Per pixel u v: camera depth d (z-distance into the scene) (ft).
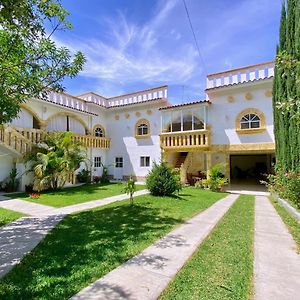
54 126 58.49
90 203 33.24
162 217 23.71
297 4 26.50
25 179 44.86
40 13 15.17
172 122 60.39
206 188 51.42
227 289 9.93
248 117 51.06
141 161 67.26
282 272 11.60
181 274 11.28
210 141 54.39
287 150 33.40
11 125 47.78
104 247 14.98
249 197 40.96
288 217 24.08
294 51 28.58
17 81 17.38
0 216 24.90
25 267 12.07
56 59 19.60
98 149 70.18
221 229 19.48
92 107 69.56
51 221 22.62
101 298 9.13
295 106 13.53
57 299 9.08
